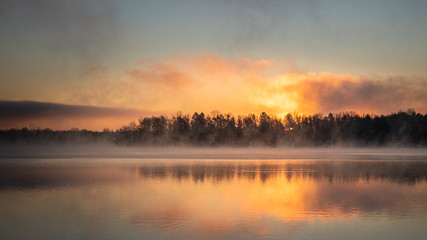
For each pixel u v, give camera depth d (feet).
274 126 538.88
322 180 131.75
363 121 509.35
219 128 531.50
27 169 177.17
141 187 113.91
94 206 84.69
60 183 122.72
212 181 128.67
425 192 104.32
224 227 66.90
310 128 534.37
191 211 79.51
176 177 141.28
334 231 64.59
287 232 63.87
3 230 65.31
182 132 531.50
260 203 88.38
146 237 61.16
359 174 152.15
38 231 64.75
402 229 65.82
